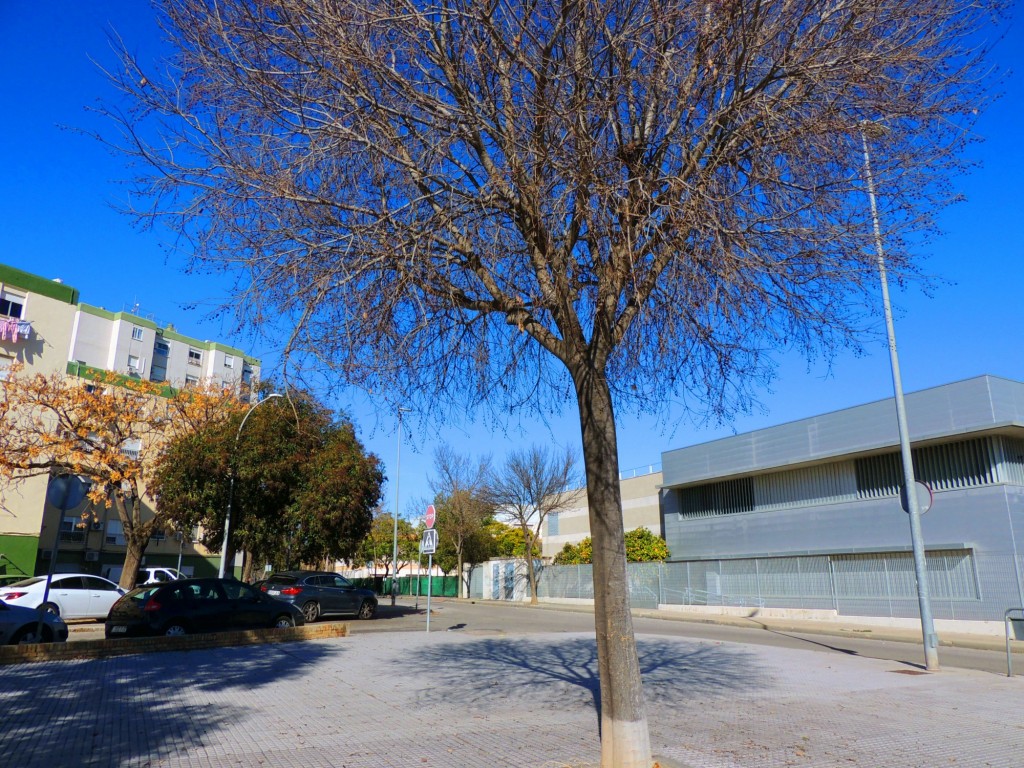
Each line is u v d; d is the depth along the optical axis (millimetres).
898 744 6918
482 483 49031
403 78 6855
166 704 8508
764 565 30297
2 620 13633
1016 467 24078
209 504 24859
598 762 6129
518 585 47312
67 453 25109
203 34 6723
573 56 6699
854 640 21016
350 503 26062
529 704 8648
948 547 23828
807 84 6609
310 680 10352
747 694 9688
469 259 7297
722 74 6746
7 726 7328
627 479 46531
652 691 9883
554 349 6996
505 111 6965
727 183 6848
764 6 6480
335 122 6707
